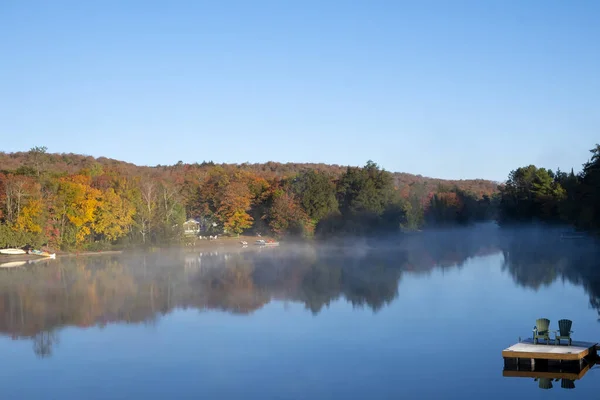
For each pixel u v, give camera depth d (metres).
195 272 72.56
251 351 32.56
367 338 34.84
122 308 46.25
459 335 35.03
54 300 50.75
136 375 28.75
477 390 25.61
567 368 27.92
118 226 110.12
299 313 42.91
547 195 135.25
